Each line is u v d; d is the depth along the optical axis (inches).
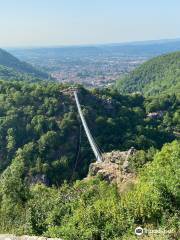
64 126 5743.1
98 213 965.8
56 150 5388.8
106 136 5871.1
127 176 3097.9
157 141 6136.8
